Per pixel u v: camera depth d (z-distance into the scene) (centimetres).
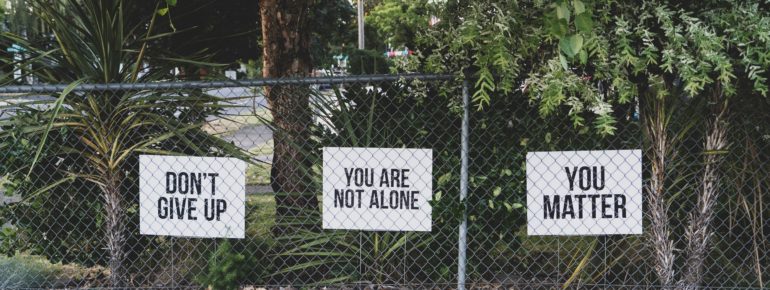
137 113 507
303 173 543
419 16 462
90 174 522
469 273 515
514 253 519
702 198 468
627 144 473
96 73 521
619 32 401
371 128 511
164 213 491
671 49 399
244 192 483
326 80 448
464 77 445
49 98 544
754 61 395
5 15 665
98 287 527
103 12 508
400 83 500
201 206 488
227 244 493
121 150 518
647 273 490
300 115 535
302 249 534
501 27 399
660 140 461
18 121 505
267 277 530
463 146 464
